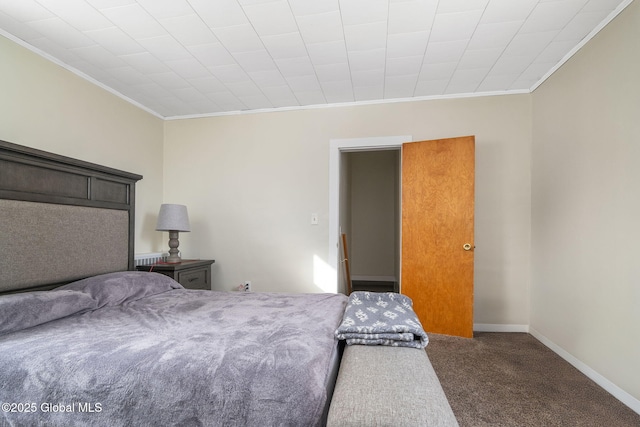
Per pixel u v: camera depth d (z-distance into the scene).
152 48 2.36
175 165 3.76
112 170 2.48
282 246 3.54
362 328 1.38
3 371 1.13
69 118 2.58
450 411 0.87
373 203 6.13
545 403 1.88
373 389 0.97
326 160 3.47
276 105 3.50
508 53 2.46
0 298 1.48
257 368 1.05
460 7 1.93
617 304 1.95
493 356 2.55
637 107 1.81
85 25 2.07
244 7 1.91
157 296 2.18
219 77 2.83
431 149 3.14
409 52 2.44
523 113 3.13
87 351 1.18
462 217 3.02
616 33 1.97
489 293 3.19
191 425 1.00
